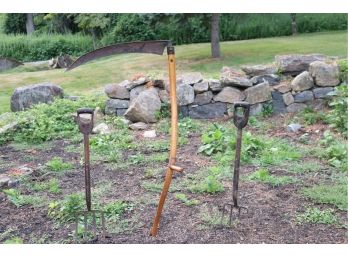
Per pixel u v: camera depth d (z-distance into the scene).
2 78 13.07
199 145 6.56
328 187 4.90
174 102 3.86
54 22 19.61
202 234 4.03
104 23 16.78
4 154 6.52
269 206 4.54
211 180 4.93
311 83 8.04
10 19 20.25
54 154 6.43
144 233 4.06
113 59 15.48
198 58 13.94
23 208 4.66
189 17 13.22
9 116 7.90
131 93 8.12
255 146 6.05
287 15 18.75
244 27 18.55
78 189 5.08
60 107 7.99
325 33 18.00
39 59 17.50
